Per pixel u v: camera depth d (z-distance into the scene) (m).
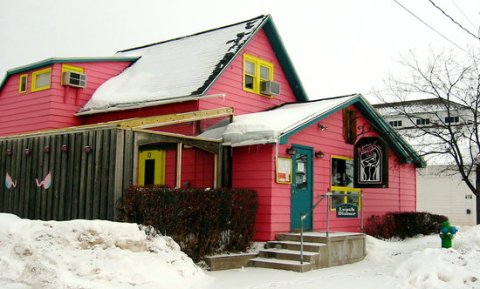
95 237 9.30
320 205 14.94
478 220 16.78
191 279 9.52
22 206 12.95
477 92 16.09
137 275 8.84
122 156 11.12
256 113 16.69
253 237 12.80
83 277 8.46
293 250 12.41
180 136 12.70
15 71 19.97
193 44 19.67
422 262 10.39
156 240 10.02
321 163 15.17
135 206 10.70
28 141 13.16
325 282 9.98
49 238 9.41
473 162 16.53
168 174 15.62
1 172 13.77
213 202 11.64
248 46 17.92
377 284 9.79
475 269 10.09
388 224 17.22
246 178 13.68
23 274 8.67
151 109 16.73
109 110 17.47
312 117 14.34
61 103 18.47
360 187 15.60
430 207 33.06
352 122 16.67
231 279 10.10
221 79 16.58
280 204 13.42
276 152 13.35
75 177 11.76
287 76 19.67
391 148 18.33
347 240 12.95
